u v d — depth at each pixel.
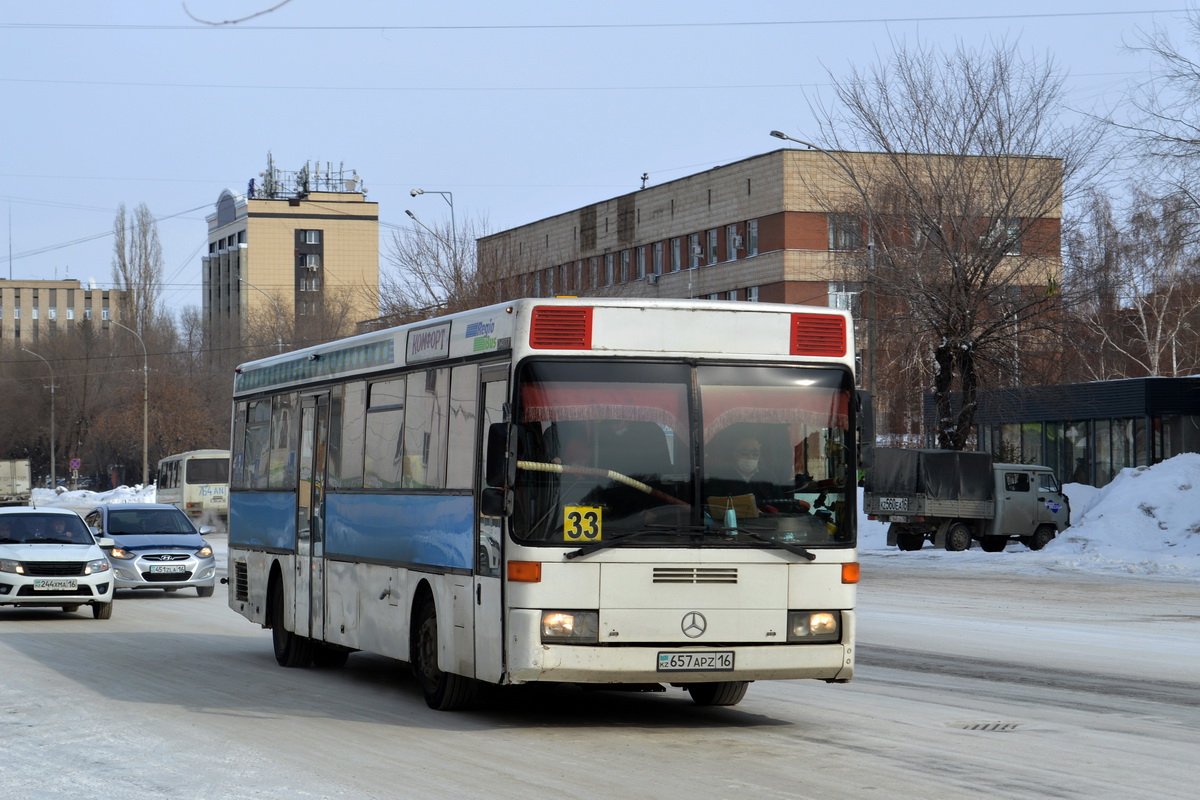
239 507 17.58
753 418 10.28
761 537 10.12
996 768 8.86
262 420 16.80
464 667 10.73
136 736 10.24
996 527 38.75
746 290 68.00
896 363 46.31
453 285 54.22
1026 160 40.72
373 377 13.17
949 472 38.31
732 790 8.09
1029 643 17.41
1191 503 35.19
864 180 42.91
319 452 14.57
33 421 110.06
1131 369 62.38
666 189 74.06
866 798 7.88
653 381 10.17
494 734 10.30
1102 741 9.99
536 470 9.91
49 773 8.82
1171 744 9.88
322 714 11.41
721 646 9.97
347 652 15.42
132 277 102.00
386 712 11.53
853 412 10.50
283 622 15.35
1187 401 45.78
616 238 78.38
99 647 17.16
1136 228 56.66
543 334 10.09
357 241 144.00
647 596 9.88
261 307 136.12
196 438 98.38
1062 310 40.94
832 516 10.33
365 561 13.01
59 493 94.06
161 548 25.50
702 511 10.05
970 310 39.62
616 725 10.77
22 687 13.19
